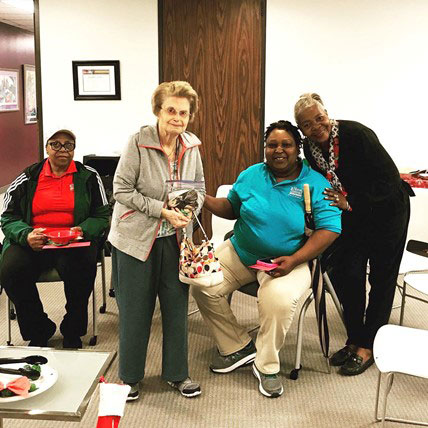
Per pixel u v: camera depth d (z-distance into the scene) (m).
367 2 4.76
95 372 1.92
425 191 3.65
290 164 2.83
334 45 4.84
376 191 2.88
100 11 4.93
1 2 6.48
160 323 3.64
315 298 2.87
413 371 2.12
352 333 3.12
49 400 1.73
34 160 9.94
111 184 4.06
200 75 4.98
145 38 4.95
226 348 3.01
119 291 2.64
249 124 5.02
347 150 2.87
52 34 4.98
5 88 8.51
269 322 2.75
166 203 2.53
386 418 2.54
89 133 5.12
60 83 5.05
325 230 2.80
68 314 3.19
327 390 2.84
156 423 2.54
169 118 2.45
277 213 2.82
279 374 3.00
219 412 2.63
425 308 3.91
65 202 3.24
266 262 2.84
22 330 3.13
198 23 4.90
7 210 3.23
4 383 1.72
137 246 2.53
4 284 3.04
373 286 3.07
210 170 5.14
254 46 4.90
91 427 2.48
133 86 5.02
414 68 4.82
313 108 2.81
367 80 4.88
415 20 4.75
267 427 2.51
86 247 3.21
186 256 2.53
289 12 4.83
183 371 2.77
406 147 4.94
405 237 3.04
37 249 3.04
